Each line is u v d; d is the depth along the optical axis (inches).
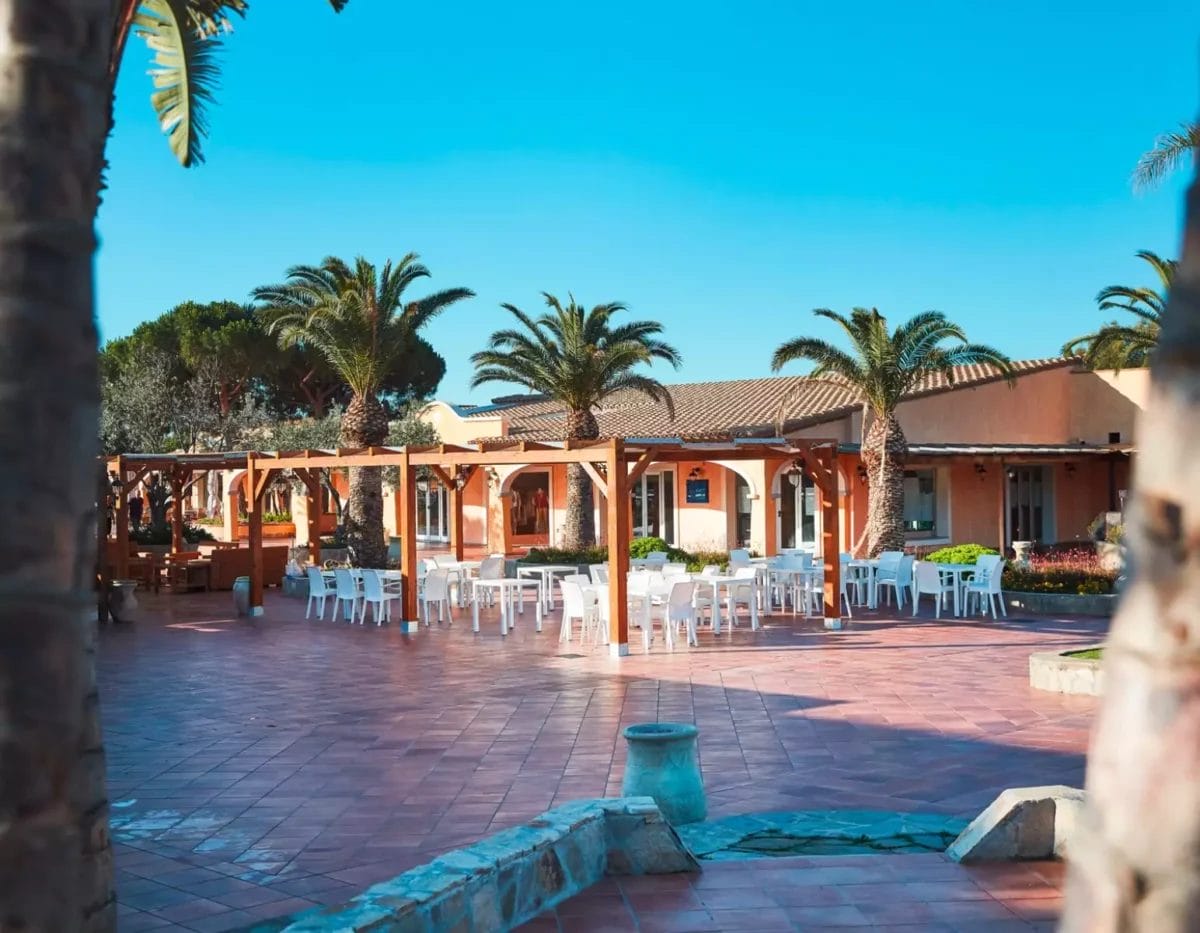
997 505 1122.7
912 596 744.3
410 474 672.4
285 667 536.7
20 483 81.2
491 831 265.7
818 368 876.6
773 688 450.3
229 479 1376.7
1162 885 52.1
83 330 85.4
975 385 1100.5
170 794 306.2
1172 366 51.6
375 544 962.1
